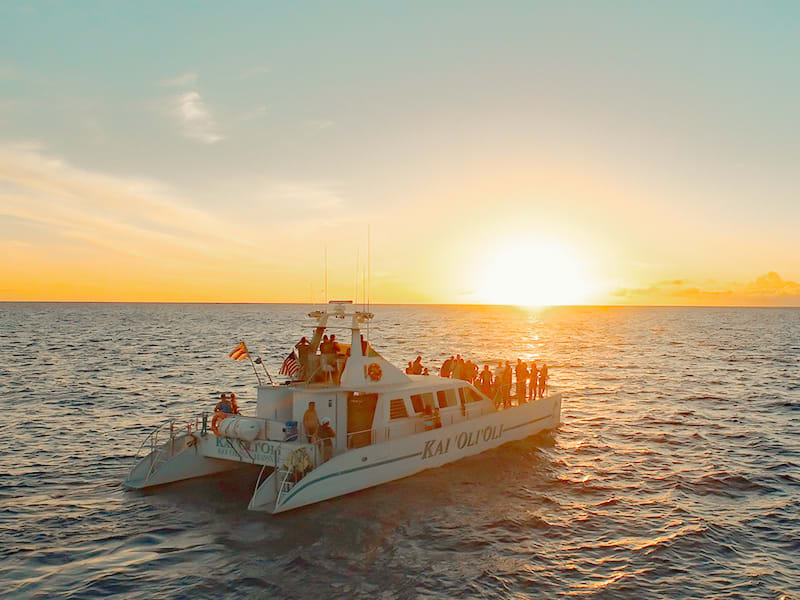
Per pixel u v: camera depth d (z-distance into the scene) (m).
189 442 17.59
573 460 20.78
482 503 16.19
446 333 113.81
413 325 156.12
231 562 12.54
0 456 20.84
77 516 15.10
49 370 46.25
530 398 24.97
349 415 16.89
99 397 33.94
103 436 24.20
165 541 13.59
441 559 12.86
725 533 14.59
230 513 15.16
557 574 12.38
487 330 129.25
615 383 41.78
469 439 20.00
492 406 21.59
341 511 15.27
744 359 60.78
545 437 23.95
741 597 11.59
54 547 13.31
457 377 22.80
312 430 15.91
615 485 18.17
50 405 31.12
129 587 11.52
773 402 33.66
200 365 51.81
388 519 14.87
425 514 15.27
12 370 45.72
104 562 12.58
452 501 16.23
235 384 40.28
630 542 14.02
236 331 113.25
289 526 14.34
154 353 62.94
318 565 12.43
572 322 193.12
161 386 38.78
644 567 12.75
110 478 18.36
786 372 48.88
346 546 13.34
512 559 12.98
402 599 11.16
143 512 15.30
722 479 18.88
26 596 11.16
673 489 17.89
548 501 16.59
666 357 63.19
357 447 16.59
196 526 14.39
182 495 16.48
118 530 14.22
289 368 17.55
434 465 18.62
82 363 51.78
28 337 85.62
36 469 19.33
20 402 31.86
